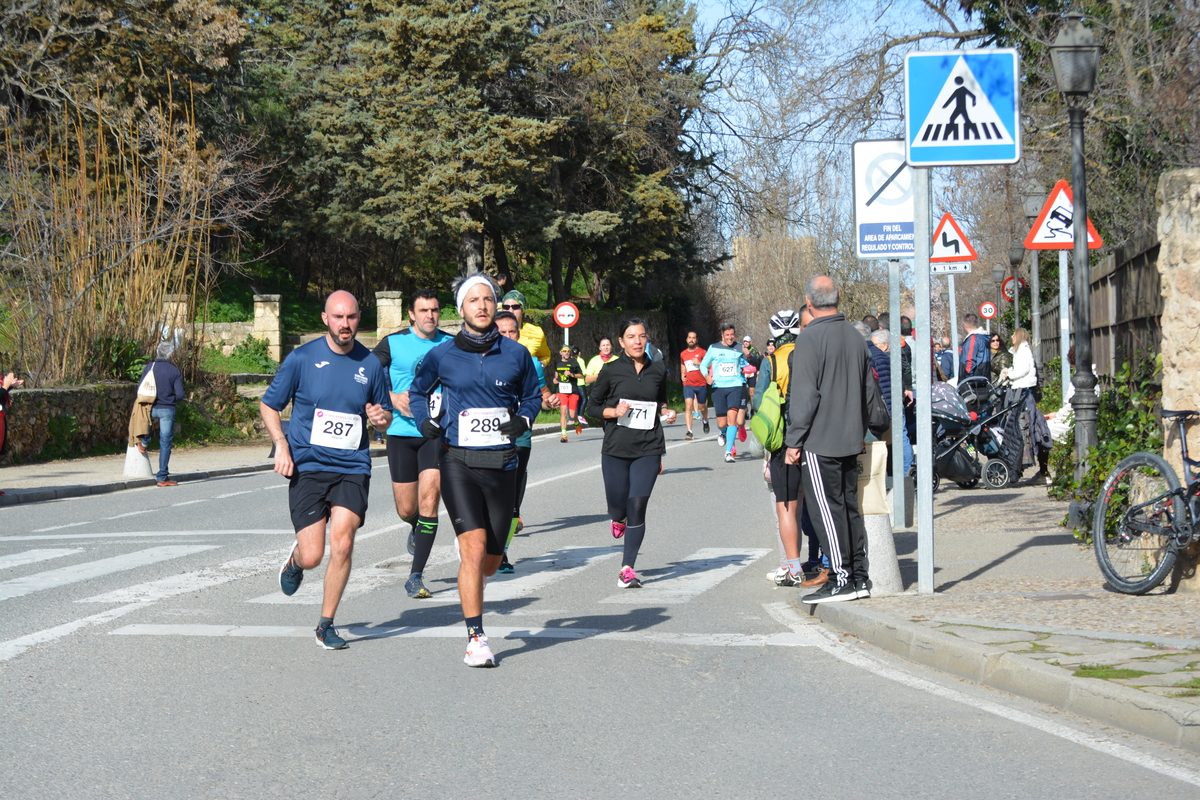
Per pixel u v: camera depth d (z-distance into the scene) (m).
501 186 36.88
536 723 5.34
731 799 4.31
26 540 11.76
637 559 10.37
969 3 15.02
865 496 7.91
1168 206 7.81
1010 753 4.79
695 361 25.73
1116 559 7.82
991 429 14.94
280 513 13.94
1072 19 9.55
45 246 22.80
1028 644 6.10
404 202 37.38
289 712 5.54
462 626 7.53
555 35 40.12
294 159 39.88
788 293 76.00
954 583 8.33
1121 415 10.38
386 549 10.91
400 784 4.52
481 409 6.48
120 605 8.20
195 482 18.44
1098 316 13.48
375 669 6.39
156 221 24.53
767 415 8.60
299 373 6.92
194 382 25.78
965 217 29.30
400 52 37.06
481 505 6.52
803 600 7.82
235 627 7.48
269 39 41.03
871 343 12.43
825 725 5.24
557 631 7.38
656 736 5.12
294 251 47.25
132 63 29.86
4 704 5.69
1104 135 15.65
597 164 44.16
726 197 40.38
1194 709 4.82
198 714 5.51
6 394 15.20
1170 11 12.88
